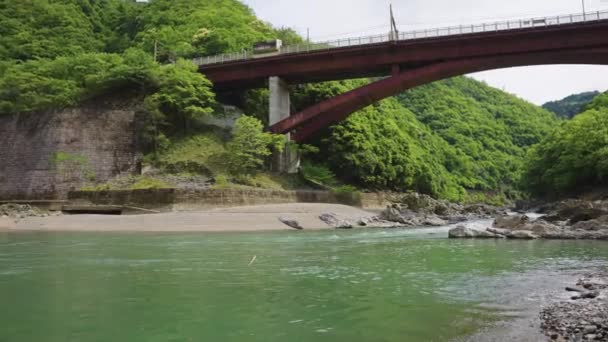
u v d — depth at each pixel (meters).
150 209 33.31
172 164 40.88
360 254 15.02
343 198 49.34
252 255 14.59
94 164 38.88
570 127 57.06
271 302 7.86
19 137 39.78
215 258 13.74
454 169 94.62
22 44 60.31
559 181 52.44
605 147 46.28
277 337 5.84
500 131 126.19
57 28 67.75
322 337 5.83
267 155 47.44
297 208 36.12
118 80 44.38
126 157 40.44
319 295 8.43
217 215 30.69
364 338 5.77
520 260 13.48
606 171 46.66
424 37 42.28
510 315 6.86
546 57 39.59
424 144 90.19
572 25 37.41
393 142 66.81
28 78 44.34
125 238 20.81
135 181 38.59
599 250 16.16
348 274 10.84
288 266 12.18
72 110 39.38
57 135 38.34
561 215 29.47
